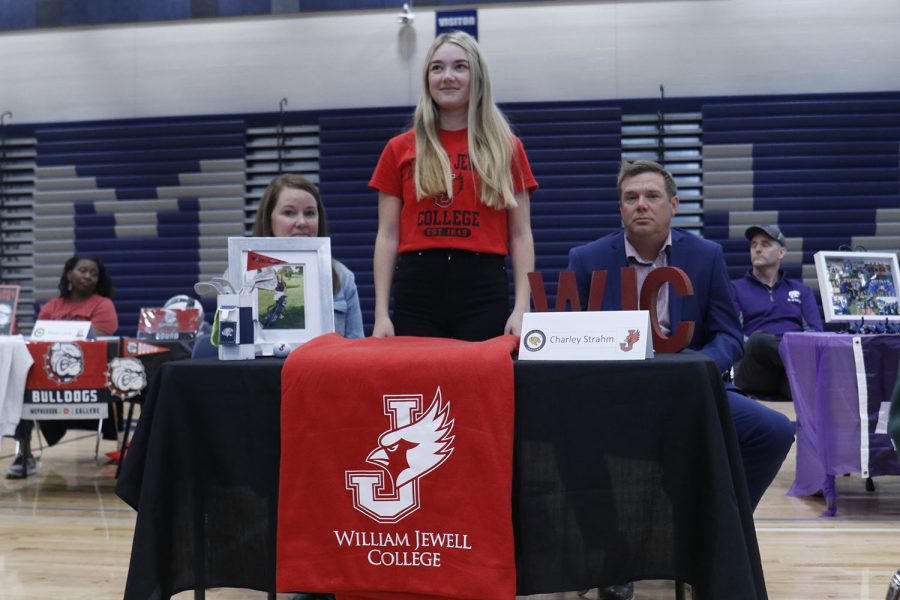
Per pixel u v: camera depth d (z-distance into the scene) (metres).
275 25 6.73
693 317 2.14
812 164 6.27
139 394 3.52
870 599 2.10
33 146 7.01
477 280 2.13
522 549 1.45
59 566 2.45
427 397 1.45
